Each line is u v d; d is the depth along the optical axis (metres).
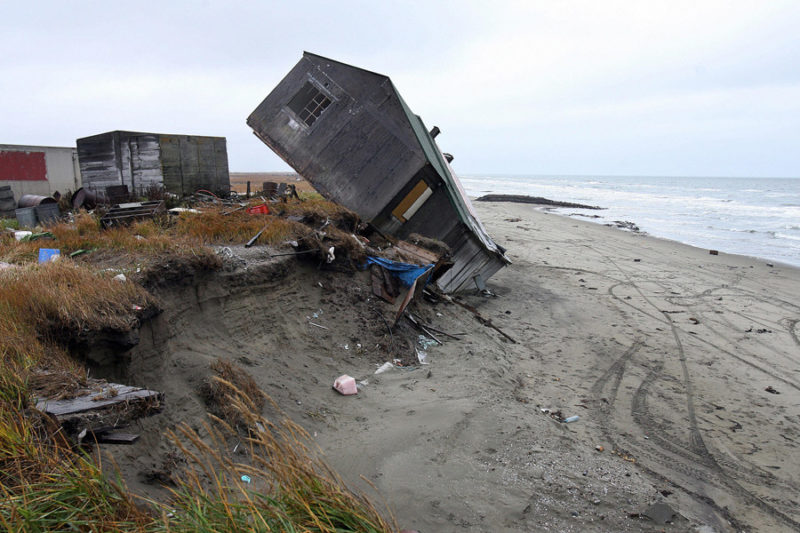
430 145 18.86
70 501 3.66
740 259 24.33
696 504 5.94
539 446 6.73
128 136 17.20
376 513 4.14
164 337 6.75
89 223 11.52
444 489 5.63
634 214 47.53
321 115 16.33
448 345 10.77
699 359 11.41
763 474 6.83
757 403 9.23
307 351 9.07
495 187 118.12
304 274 10.63
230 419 6.21
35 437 4.03
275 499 3.96
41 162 19.00
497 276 18.98
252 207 15.20
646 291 17.66
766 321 14.60
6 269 7.46
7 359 5.04
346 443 6.53
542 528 5.13
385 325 10.55
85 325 5.68
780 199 74.38
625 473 6.37
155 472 4.90
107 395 4.71
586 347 11.95
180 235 10.78
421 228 15.92
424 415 7.37
